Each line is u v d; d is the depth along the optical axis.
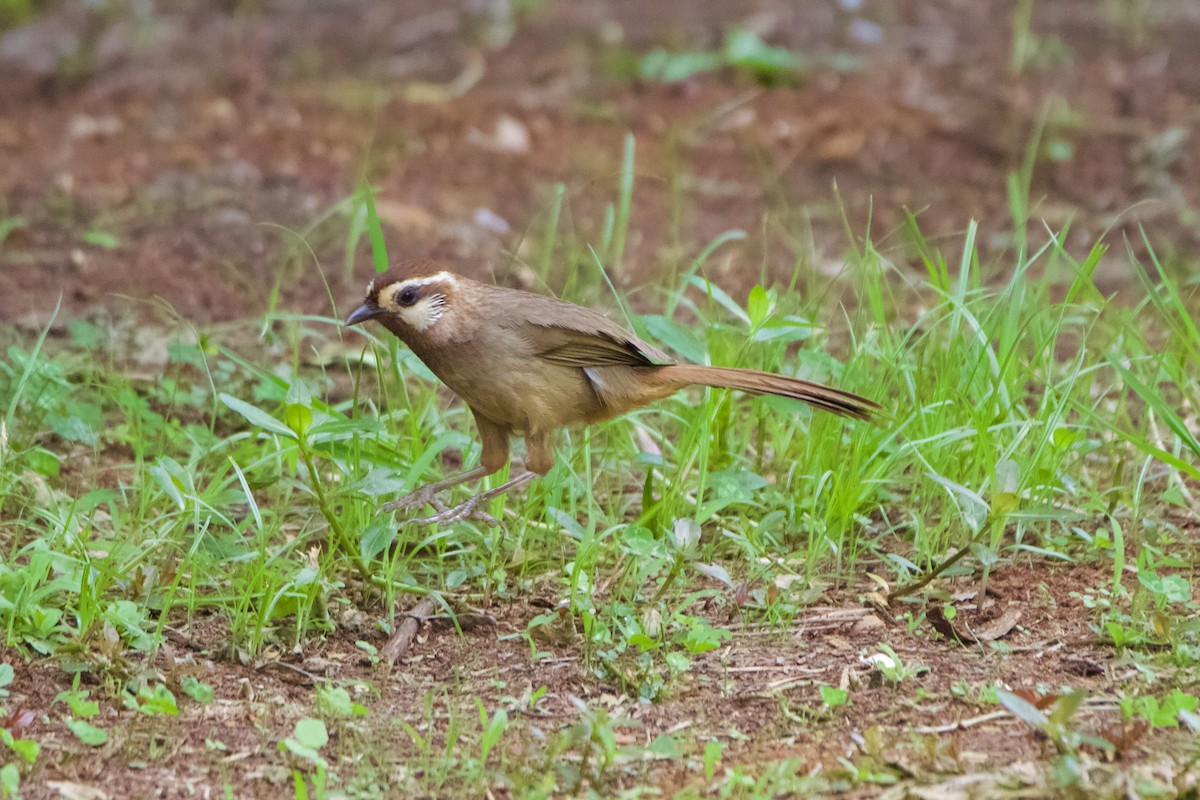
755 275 15.34
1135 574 9.81
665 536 9.85
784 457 11.21
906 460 10.61
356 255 15.82
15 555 9.26
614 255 15.84
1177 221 16.53
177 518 9.95
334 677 8.62
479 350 9.67
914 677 8.52
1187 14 22.84
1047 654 8.77
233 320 14.30
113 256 15.62
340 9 23.84
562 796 7.19
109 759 7.50
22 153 18.48
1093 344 13.42
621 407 9.98
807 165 18.31
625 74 20.95
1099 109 19.55
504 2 23.59
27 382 11.84
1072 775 6.86
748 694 8.36
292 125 19.39
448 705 8.27
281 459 10.57
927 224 16.69
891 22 22.84
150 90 20.67
